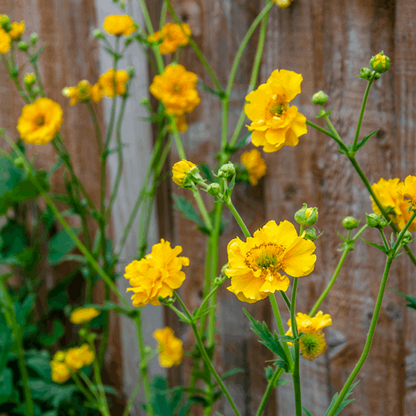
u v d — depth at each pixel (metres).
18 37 1.16
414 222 0.89
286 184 1.10
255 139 0.88
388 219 0.88
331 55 1.05
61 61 1.48
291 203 1.10
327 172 1.06
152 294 0.90
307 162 1.08
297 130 0.87
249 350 1.18
